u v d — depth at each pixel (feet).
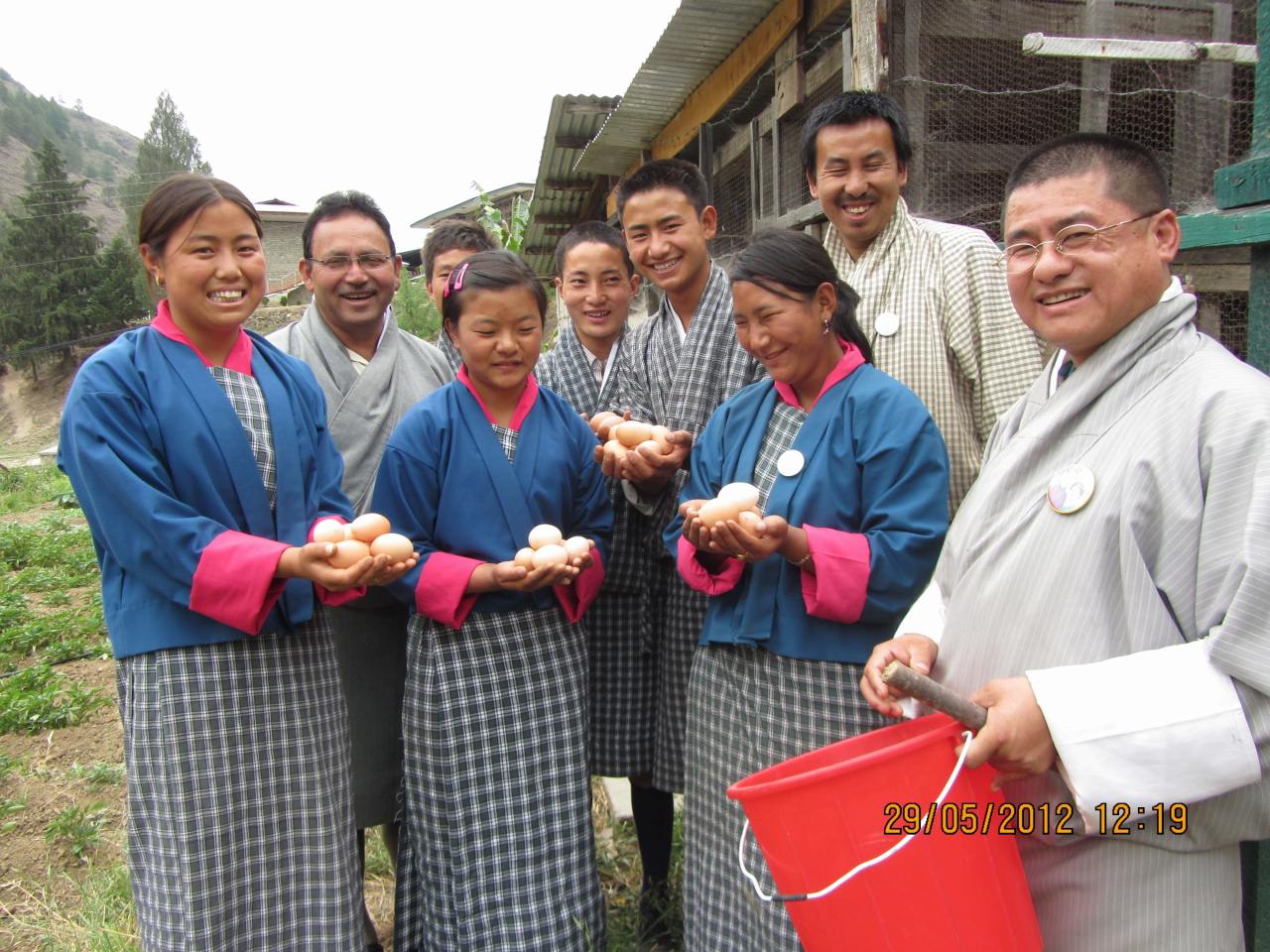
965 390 8.81
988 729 4.80
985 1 14.75
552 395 8.75
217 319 6.91
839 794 4.90
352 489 9.50
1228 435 4.56
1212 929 5.05
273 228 127.03
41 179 168.04
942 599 6.20
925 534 6.68
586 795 8.34
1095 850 5.19
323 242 9.52
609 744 9.74
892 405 6.92
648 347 9.95
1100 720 4.66
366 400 9.63
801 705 6.89
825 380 7.28
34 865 12.23
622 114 25.80
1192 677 4.57
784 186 19.39
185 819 6.49
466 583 7.58
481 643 7.87
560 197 36.94
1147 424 4.91
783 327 6.84
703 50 21.12
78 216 166.20
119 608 6.79
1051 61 15.57
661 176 9.06
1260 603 4.34
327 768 7.25
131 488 6.43
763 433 7.51
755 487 7.20
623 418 9.03
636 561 9.64
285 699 6.99
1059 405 5.35
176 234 6.75
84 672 21.59
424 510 8.07
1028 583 5.24
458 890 7.80
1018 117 15.69
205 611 6.51
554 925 7.88
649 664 9.78
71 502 55.52
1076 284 5.03
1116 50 12.25
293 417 7.43
